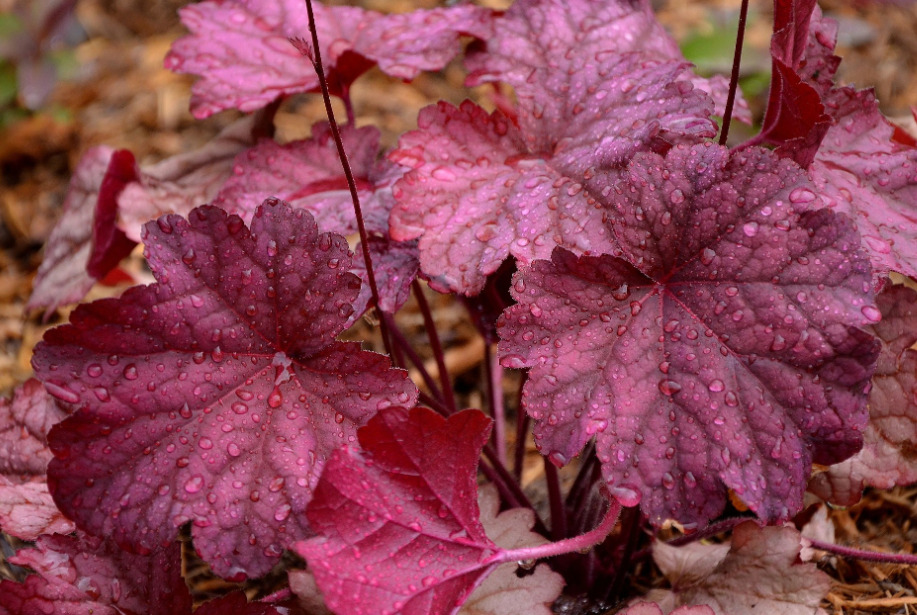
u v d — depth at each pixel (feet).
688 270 1.69
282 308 1.70
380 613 1.57
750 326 1.66
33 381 1.97
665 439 1.65
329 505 1.59
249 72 2.03
